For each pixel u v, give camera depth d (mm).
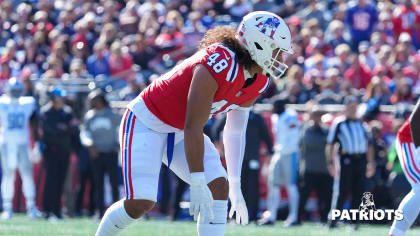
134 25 49844
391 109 37062
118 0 54906
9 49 44688
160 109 14641
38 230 27109
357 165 31984
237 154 15906
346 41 46781
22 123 35125
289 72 39375
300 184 34281
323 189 34094
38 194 38781
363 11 48219
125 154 14797
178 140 15055
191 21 48125
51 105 35656
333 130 32312
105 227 14992
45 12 50812
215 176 14945
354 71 42469
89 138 35188
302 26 50062
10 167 34969
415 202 18359
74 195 37688
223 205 14906
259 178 36125
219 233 14836
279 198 36812
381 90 37750
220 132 34250
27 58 46000
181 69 14547
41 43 47188
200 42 14719
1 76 42562
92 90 40188
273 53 14336
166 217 37031
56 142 35281
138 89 39281
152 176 14711
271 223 34625
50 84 40062
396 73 41250
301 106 36969
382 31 48406
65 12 49469
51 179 35375
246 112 15500
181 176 15422
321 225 33688
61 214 36156
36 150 37594
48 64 44906
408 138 18594
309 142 33938
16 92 35062
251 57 14180
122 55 44125
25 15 51406
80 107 39844
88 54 46656
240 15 51312
